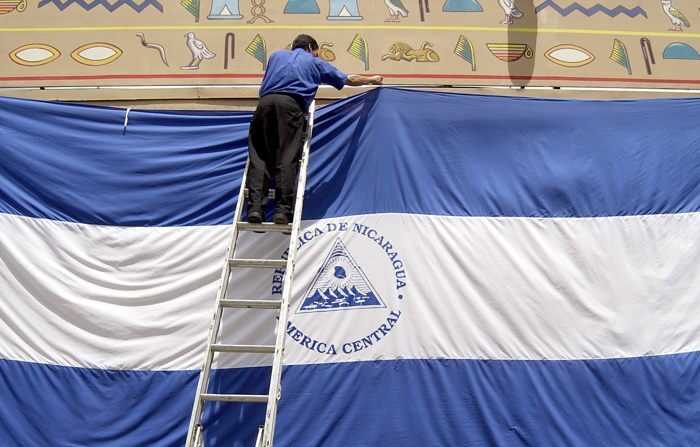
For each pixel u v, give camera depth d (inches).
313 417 185.8
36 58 239.6
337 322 195.0
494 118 221.3
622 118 223.9
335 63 243.1
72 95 233.6
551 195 212.1
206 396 167.2
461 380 190.5
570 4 258.2
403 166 213.8
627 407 190.5
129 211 207.9
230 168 214.4
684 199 214.1
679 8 262.1
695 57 253.3
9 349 191.8
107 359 191.9
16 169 209.0
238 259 186.2
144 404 188.4
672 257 206.4
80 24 245.1
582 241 206.5
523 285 200.4
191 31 245.6
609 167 216.5
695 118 225.0
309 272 200.1
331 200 209.5
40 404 187.6
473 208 209.3
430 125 219.1
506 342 194.4
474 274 200.8
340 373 190.2
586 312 198.7
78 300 196.5
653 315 199.6
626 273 203.6
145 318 195.8
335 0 254.2
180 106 234.2
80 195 208.5
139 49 241.9
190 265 202.1
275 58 212.5
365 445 183.9
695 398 192.5
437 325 195.3
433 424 186.2
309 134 207.8
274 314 196.5
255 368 191.2
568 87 243.6
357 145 216.5
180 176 213.0
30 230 203.3
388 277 200.1
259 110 203.0
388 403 187.8
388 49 246.1
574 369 193.2
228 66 240.7
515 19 253.6
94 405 187.9
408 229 205.8
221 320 194.4
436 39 248.5
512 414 187.9
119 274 200.5
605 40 253.0
